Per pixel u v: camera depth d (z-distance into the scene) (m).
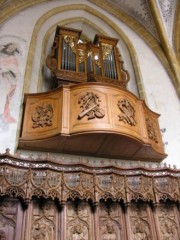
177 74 11.35
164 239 6.99
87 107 7.41
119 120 7.41
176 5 12.45
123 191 6.89
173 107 10.72
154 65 11.86
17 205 6.14
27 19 10.61
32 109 7.91
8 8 10.32
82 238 6.38
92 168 6.96
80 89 7.78
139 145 7.85
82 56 9.96
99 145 7.73
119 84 9.52
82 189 6.47
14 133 7.55
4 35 9.59
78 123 7.15
